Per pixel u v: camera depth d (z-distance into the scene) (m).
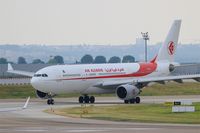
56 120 148.38
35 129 127.12
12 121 145.88
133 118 151.25
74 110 179.25
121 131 122.00
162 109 179.38
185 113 164.88
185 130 122.81
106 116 157.62
